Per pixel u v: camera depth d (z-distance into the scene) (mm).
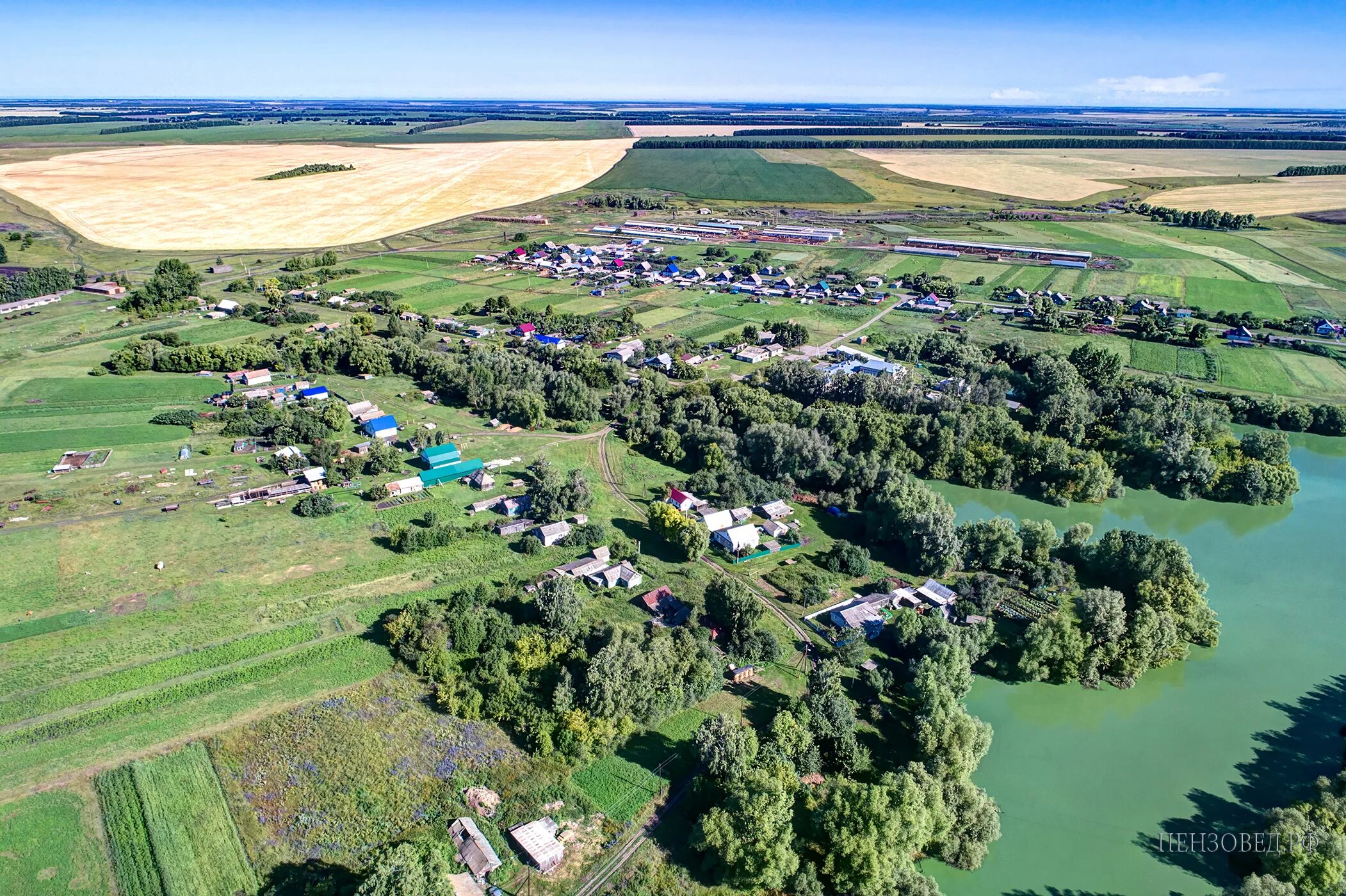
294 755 88750
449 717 95125
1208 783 90438
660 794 86375
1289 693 104312
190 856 76500
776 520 141750
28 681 97438
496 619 106875
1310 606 122062
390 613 112812
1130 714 100812
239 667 101312
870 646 109812
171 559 123438
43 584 115875
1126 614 108875
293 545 128625
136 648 103938
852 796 78625
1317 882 74312
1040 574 121812
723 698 100375
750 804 77250
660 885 75938
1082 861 80875
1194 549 137500
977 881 78875
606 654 94562
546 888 75188
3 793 82188
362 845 78562
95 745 88750
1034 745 95750
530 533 134000
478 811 82938
